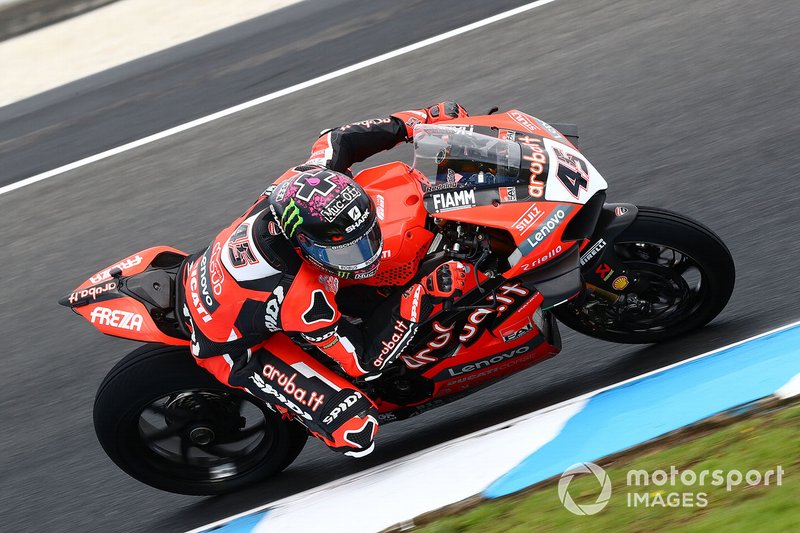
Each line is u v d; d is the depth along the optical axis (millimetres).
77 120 33094
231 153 29125
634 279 16594
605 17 30969
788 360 14617
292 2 37719
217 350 15172
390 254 15297
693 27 29156
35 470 19500
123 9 40312
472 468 14445
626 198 22906
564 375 18219
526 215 15227
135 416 16469
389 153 26344
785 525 11172
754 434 13203
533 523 12711
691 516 11977
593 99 27031
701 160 23516
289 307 14312
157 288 16344
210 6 39125
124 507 18094
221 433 17328
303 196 13875
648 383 15633
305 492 16312
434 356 16250
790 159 22688
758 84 25766
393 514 13859
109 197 28594
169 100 32875
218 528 15586
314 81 31719
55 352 22922
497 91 28562
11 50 39250
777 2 29250
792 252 19891
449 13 33594
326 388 15352
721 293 16781
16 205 29328
